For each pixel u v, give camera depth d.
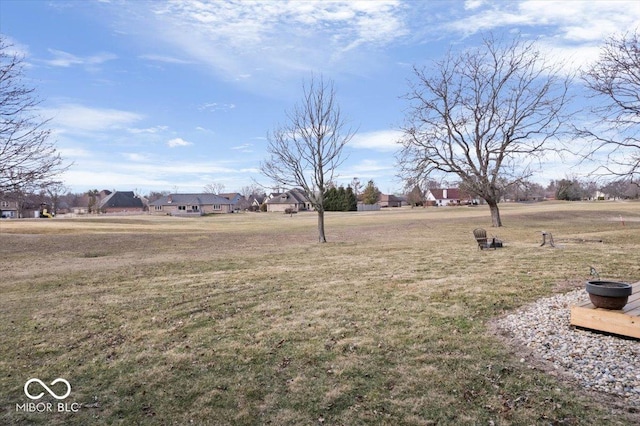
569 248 15.44
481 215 41.41
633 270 10.26
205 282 10.93
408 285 9.52
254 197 136.50
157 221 49.53
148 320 7.46
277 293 9.30
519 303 7.43
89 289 10.50
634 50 13.20
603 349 5.04
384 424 3.78
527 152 27.64
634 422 3.54
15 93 7.34
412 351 5.42
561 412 3.77
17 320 7.73
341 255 16.28
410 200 94.62
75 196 114.62
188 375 5.04
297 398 4.35
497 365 4.84
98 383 4.91
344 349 5.62
